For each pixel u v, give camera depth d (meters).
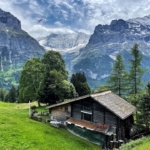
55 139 29.33
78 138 33.41
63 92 57.69
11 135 26.92
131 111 33.97
